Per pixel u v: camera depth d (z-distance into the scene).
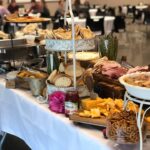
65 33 1.44
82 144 1.18
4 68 2.11
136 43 5.62
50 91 1.45
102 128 1.19
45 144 1.44
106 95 1.43
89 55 1.75
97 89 1.48
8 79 1.78
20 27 2.57
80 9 6.62
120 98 1.37
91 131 1.19
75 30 1.43
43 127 1.43
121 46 5.34
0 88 1.86
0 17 2.82
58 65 1.60
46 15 6.28
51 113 1.38
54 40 1.41
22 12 3.02
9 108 1.78
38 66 1.90
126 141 1.01
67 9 1.66
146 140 1.09
